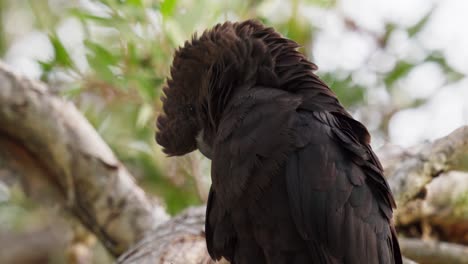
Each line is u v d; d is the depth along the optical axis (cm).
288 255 813
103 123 1295
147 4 1123
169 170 1263
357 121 821
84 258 1233
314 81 830
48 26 1352
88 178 1148
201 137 920
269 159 786
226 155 809
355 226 793
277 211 796
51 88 1164
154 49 1113
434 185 1093
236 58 859
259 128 793
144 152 1255
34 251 1728
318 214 784
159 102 1145
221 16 1161
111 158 1159
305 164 782
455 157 1067
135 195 1153
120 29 1109
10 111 1137
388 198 824
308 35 1302
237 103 823
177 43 1099
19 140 1159
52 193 1177
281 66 845
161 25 1110
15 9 1645
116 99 1209
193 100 927
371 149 827
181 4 1123
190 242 934
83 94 1314
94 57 1130
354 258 793
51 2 1488
